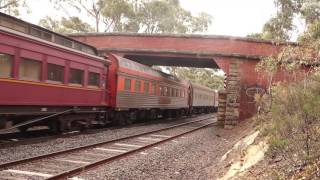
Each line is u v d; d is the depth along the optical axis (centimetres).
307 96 848
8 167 1016
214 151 1590
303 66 1206
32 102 1478
